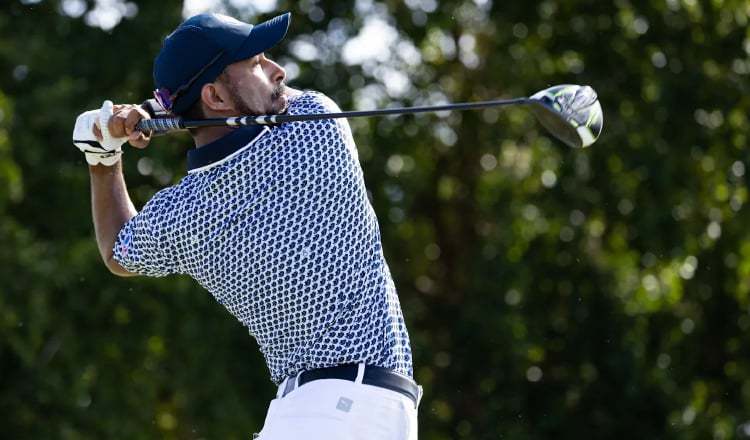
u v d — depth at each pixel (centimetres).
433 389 4684
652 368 4600
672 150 4522
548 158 4797
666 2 4581
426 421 4641
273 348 1216
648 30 4622
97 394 3978
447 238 5016
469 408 4684
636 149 4484
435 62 4922
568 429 4594
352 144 1216
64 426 3862
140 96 4062
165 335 4091
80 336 3959
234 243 1190
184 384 4134
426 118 4834
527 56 4697
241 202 1186
